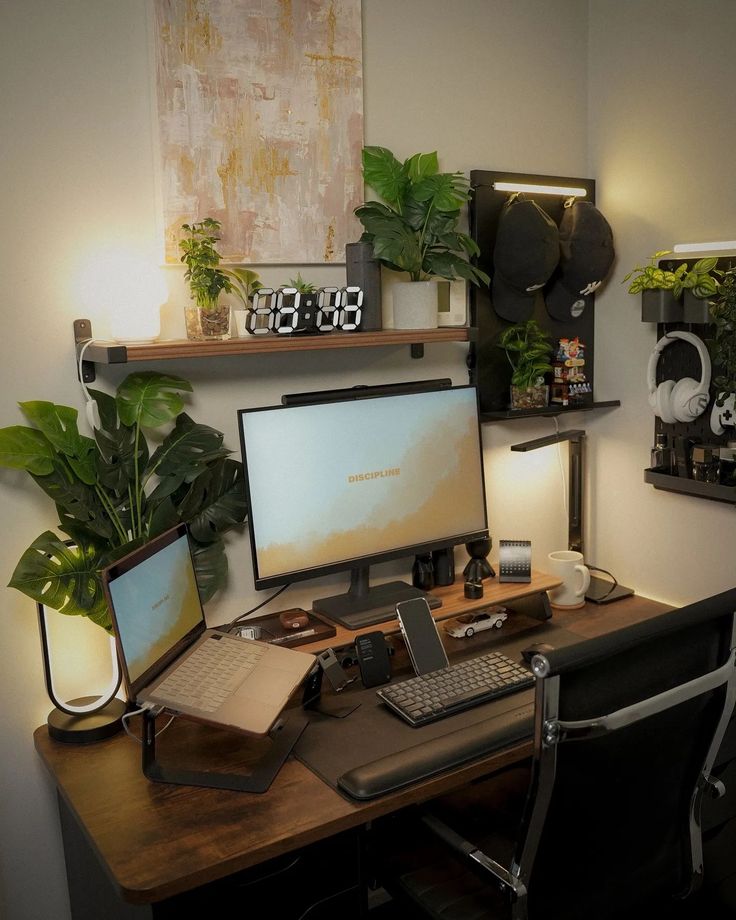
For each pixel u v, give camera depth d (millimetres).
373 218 2029
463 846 1425
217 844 1361
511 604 2359
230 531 2076
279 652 1751
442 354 2375
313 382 2162
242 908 1589
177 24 1854
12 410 1785
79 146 1797
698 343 2217
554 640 2123
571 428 2666
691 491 2279
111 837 1394
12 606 1827
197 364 1990
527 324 2396
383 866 1648
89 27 1775
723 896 1737
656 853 1491
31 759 1887
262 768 1567
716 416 2219
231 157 1958
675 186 2330
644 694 1333
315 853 1674
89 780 1580
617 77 2453
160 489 1869
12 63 1708
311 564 1979
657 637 1274
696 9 2211
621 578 2643
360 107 2115
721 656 1433
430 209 2094
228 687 1606
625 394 2549
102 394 1829
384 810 1462
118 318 1747
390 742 1652
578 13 2492
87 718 1784
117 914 1630
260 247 2025
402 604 1941
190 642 1739
